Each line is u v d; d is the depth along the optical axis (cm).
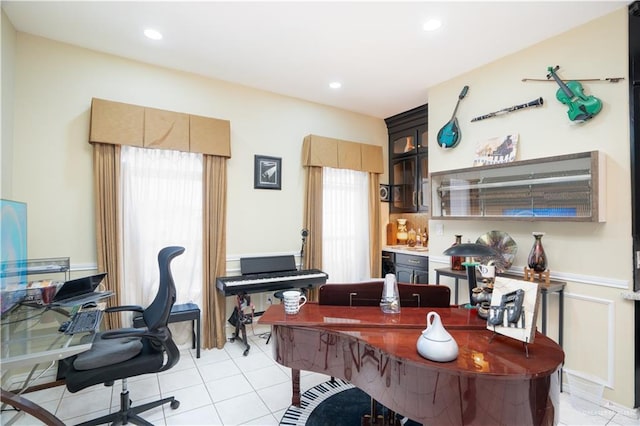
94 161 272
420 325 165
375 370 143
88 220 274
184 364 282
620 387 220
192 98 324
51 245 260
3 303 189
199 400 227
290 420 204
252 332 357
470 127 314
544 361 126
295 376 219
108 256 273
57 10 223
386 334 156
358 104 411
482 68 304
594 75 231
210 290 321
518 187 271
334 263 411
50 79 261
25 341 155
